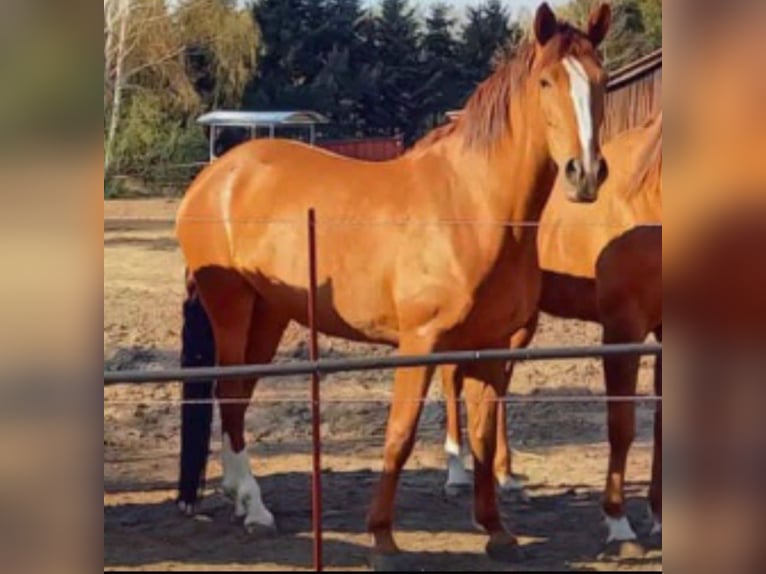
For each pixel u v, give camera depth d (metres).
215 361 6.48
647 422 8.42
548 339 10.21
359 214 5.89
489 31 29.75
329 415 8.50
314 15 29.22
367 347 10.05
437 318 5.62
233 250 6.36
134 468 7.44
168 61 24.36
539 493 6.96
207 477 7.25
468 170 5.68
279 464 7.53
